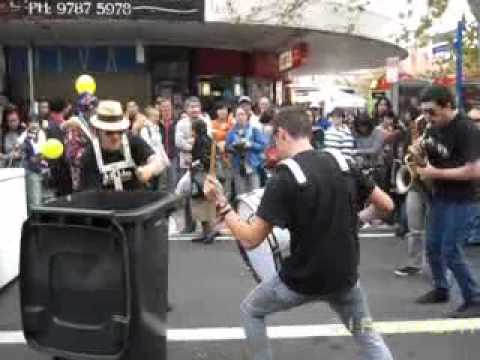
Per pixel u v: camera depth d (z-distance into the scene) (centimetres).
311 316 566
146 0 1259
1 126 1148
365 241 867
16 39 1575
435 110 533
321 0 1405
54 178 700
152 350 365
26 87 1652
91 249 344
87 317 348
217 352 493
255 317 383
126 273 339
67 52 1639
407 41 1628
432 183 562
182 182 873
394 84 1852
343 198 356
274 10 1334
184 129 1053
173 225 979
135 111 1076
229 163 984
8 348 499
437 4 1250
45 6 1244
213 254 799
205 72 1766
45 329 356
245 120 988
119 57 1652
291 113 367
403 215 873
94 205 412
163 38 1602
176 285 664
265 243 402
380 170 910
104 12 1253
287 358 478
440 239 572
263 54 1881
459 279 556
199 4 1278
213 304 602
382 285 662
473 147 525
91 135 535
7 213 644
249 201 432
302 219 351
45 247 351
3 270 635
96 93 1658
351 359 475
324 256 353
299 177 348
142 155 536
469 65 1717
